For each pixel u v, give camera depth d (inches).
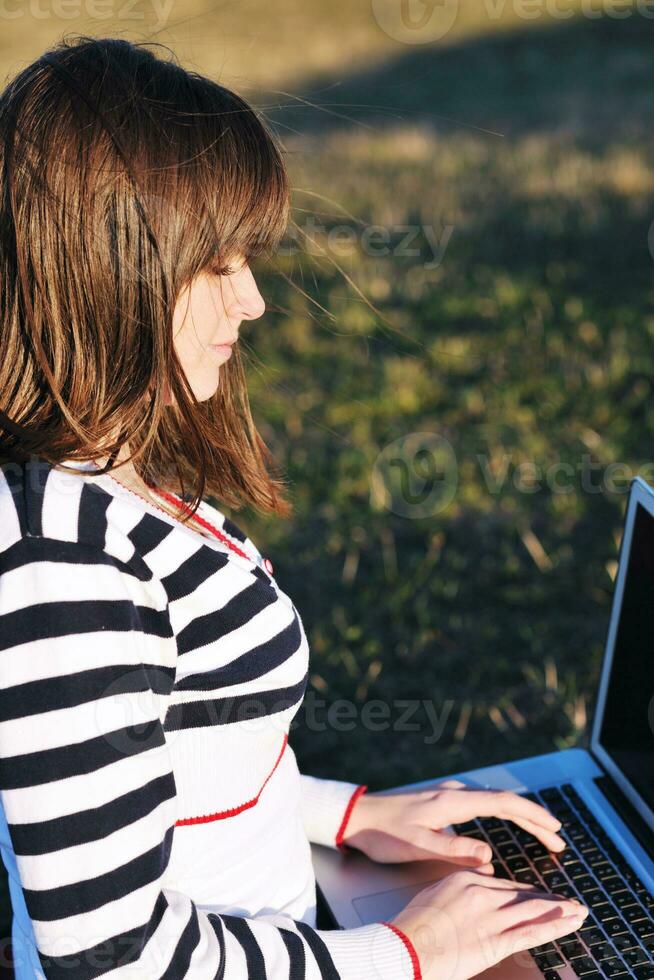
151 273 39.0
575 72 378.3
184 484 54.4
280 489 64.7
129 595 38.3
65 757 35.8
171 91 39.9
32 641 35.7
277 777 49.5
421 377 187.5
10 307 39.8
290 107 64.7
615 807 62.3
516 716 111.4
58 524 37.0
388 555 139.0
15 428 38.4
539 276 227.0
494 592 132.0
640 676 59.3
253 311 44.8
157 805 38.2
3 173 38.8
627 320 203.3
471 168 289.6
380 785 105.8
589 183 271.0
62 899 36.4
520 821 58.7
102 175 38.0
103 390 39.9
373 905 56.4
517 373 186.9
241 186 40.6
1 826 42.6
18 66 47.3
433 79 382.6
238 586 41.5
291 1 504.7
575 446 162.1
